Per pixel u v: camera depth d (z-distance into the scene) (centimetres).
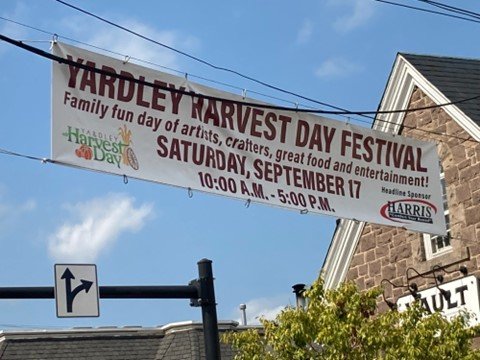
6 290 1335
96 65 1473
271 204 1647
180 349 3631
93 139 1458
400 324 1891
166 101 1546
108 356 3609
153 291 1433
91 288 1380
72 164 1430
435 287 2200
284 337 1794
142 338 3744
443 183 2281
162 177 1525
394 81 2386
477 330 1816
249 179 1628
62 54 1440
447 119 2277
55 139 1419
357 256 2456
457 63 2464
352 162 1777
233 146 1620
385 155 1831
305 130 1717
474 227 2183
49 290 1359
